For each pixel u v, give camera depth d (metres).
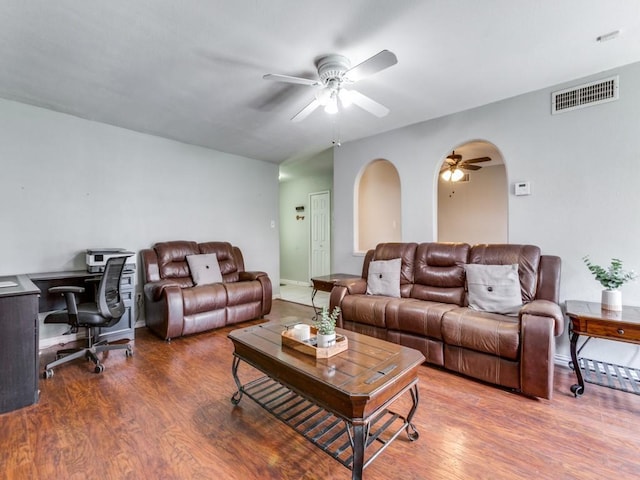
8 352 1.98
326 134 4.05
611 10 1.81
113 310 2.74
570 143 2.71
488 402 2.09
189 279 3.92
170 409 2.00
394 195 5.80
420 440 1.70
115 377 2.45
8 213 3.01
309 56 2.25
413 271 3.36
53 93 2.86
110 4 1.73
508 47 2.18
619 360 2.51
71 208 3.38
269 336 2.10
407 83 2.71
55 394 2.19
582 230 2.66
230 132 3.92
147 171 3.97
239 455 1.58
